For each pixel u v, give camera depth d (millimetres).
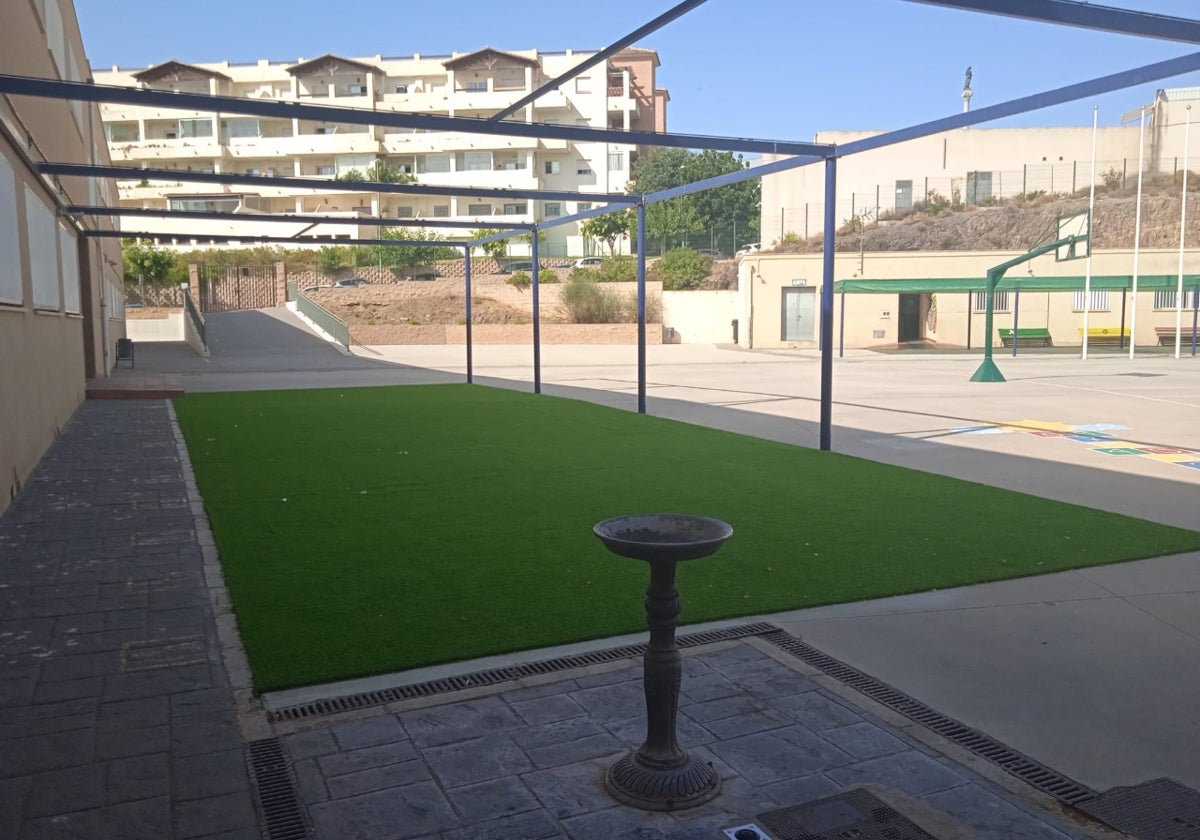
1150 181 45125
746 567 5957
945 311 37750
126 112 60812
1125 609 5152
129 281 47969
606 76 63906
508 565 6020
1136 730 3703
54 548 6512
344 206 59719
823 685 4109
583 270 47438
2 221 8164
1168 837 2961
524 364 29344
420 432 12633
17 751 3527
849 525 7082
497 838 2945
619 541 3084
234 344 35812
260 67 63375
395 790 3238
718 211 63219
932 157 45594
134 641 4703
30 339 9766
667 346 39875
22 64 10805
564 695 4008
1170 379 21172
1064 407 15422
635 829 2988
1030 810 3107
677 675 3230
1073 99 7672
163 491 8523
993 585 5598
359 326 39281
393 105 63062
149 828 3002
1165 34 6355
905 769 3373
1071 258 29531
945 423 13477
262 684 4121
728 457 10383
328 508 7762
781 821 3027
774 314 38656
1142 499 8023
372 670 4281
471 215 61562
